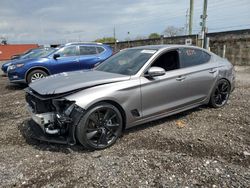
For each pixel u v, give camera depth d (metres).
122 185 2.92
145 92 4.15
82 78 4.02
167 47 4.72
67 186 2.93
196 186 2.86
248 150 3.67
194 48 5.20
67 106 3.54
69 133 3.58
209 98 5.36
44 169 3.28
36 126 4.11
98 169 3.25
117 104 3.89
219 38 17.64
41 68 8.81
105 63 5.07
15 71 8.74
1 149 3.86
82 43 9.50
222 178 3.00
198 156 3.53
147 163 3.37
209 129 4.47
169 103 4.55
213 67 5.31
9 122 5.09
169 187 2.86
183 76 4.68
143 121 4.27
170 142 3.97
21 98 7.39
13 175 3.15
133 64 4.44
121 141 4.05
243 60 16.48
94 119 3.69
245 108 5.64
